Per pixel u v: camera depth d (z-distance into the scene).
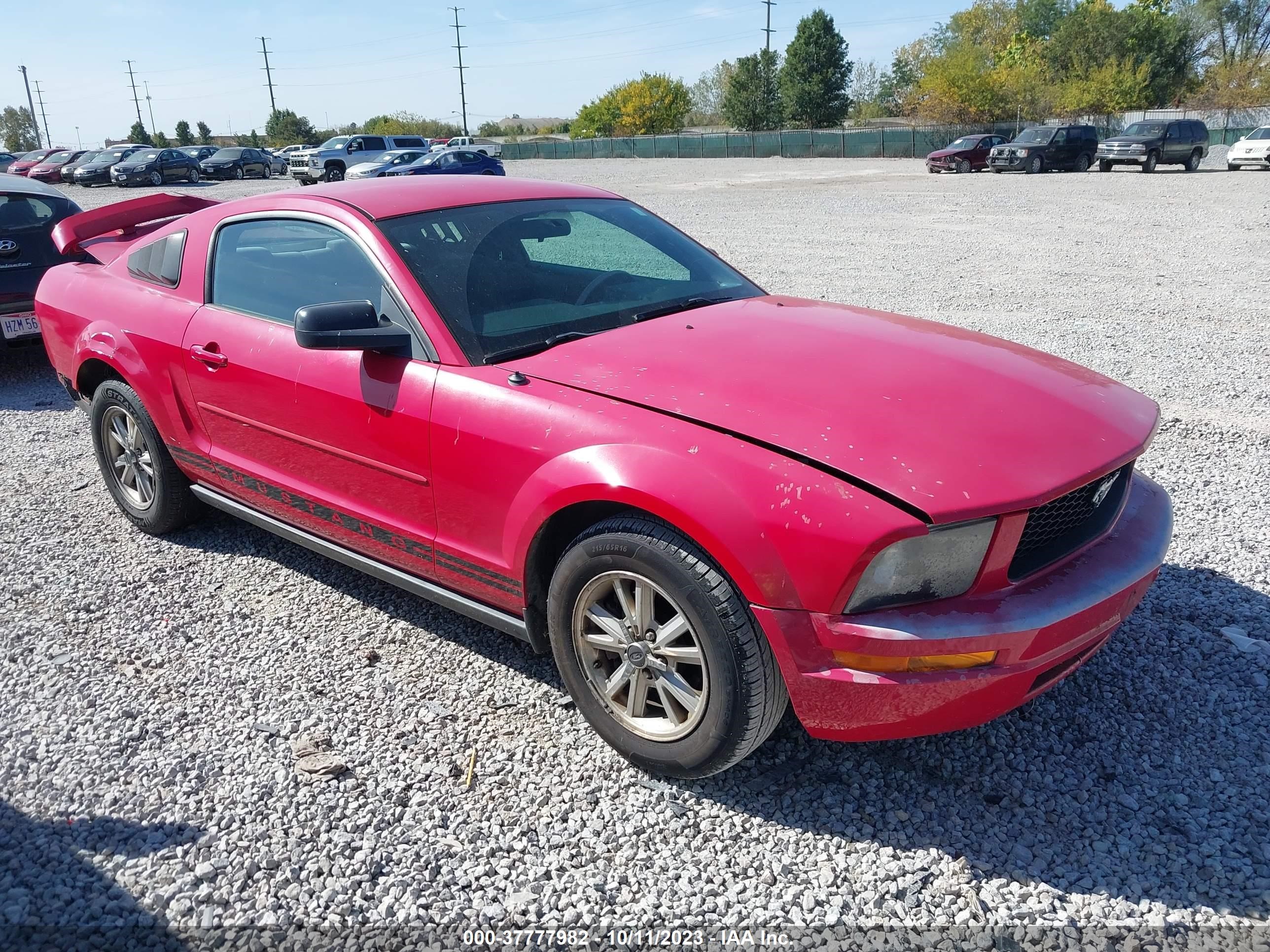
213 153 45.84
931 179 30.05
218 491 4.07
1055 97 55.19
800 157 55.75
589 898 2.31
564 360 2.89
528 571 2.83
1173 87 59.84
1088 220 16.84
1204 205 19.05
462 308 3.08
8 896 2.34
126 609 3.80
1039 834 2.48
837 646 2.26
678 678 2.56
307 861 2.45
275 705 3.13
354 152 37.69
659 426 2.52
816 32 68.06
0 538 4.52
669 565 2.42
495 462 2.79
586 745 2.90
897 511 2.19
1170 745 2.82
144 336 4.01
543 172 39.44
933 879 2.35
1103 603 2.42
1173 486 4.75
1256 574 3.81
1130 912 2.22
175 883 2.38
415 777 2.76
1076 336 7.96
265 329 3.53
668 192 25.48
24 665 3.39
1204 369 6.89
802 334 3.05
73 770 2.82
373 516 3.29
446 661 3.38
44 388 7.50
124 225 5.13
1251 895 2.25
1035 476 2.31
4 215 7.32
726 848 2.47
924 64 58.16
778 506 2.28
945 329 3.31
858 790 2.67
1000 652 2.27
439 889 2.34
